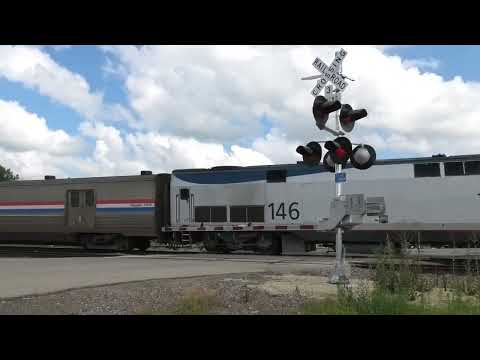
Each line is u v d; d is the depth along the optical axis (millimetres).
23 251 29172
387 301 8211
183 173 27156
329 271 15203
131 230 27812
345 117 12180
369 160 11930
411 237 20938
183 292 10852
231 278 13320
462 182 20625
